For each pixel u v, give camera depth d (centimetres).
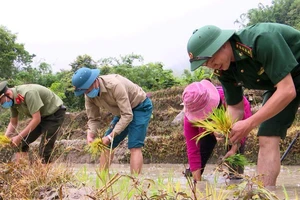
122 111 459
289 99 278
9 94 516
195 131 402
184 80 1827
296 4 2203
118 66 1952
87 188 297
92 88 464
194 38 285
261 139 330
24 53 2508
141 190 232
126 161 962
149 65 1931
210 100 372
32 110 514
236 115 345
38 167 337
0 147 456
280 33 293
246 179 200
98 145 380
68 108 1895
